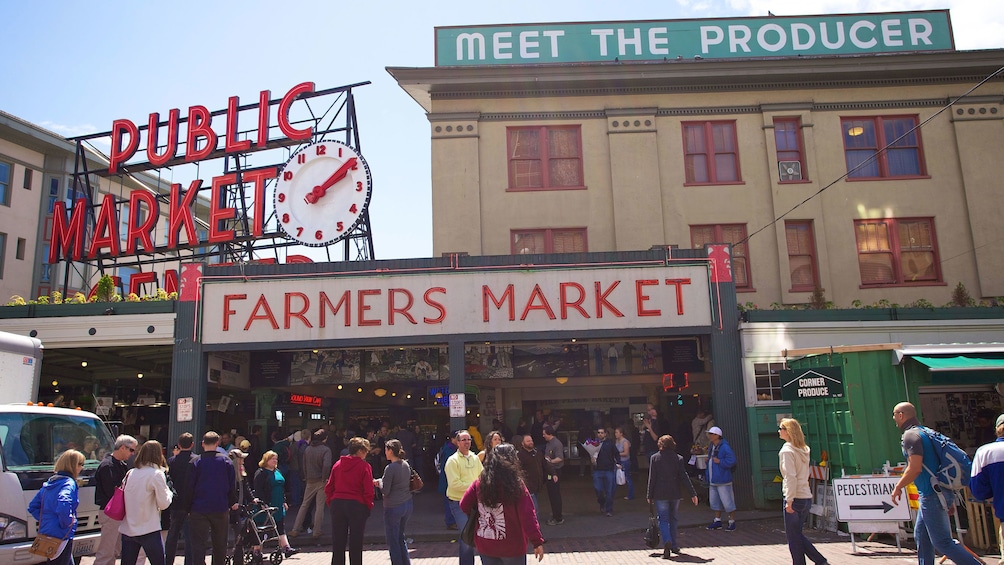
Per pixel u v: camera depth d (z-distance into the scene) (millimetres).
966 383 11906
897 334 15555
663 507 10320
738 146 20188
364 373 17156
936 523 7207
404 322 15469
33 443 9664
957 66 20031
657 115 20328
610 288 15492
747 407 15078
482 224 19672
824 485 12086
